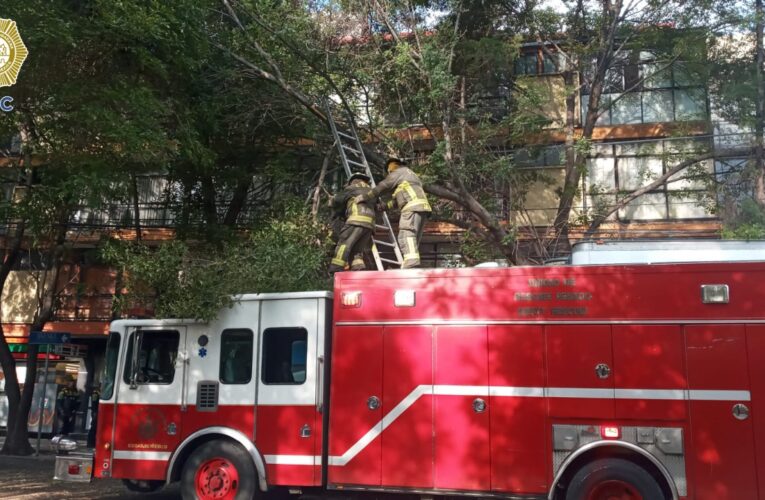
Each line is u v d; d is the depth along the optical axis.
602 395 6.06
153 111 9.71
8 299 19.95
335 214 11.01
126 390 7.51
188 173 13.52
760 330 5.86
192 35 10.55
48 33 8.16
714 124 14.12
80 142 9.59
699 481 5.74
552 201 16.39
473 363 6.41
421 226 8.27
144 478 7.26
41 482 10.21
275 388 7.00
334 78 12.48
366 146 13.02
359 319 6.80
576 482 6.00
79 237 17.69
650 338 6.07
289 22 12.05
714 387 5.86
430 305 6.64
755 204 12.84
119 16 9.18
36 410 19.42
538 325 6.34
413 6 12.36
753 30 12.73
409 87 12.16
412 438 6.43
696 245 7.00
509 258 12.66
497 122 13.61
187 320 7.50
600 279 6.28
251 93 12.64
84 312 19.84
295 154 14.00
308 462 6.74
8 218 10.67
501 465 6.18
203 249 12.76
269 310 7.23
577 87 14.31
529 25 14.06
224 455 7.03
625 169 16.34
